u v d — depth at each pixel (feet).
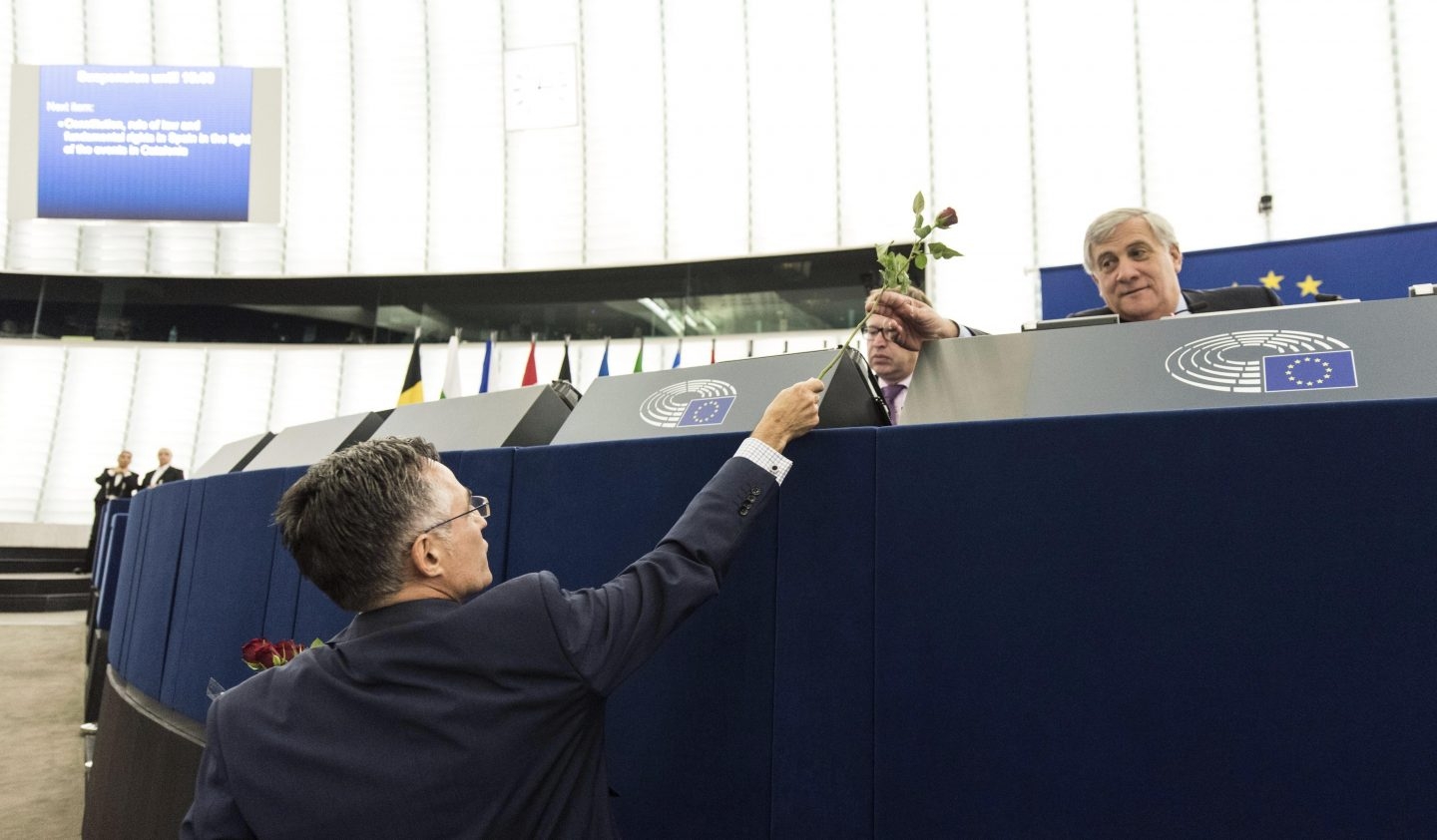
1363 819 2.75
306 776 2.93
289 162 38.68
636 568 3.45
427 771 2.93
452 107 37.63
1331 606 2.88
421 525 3.37
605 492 4.57
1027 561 3.40
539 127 35.32
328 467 3.44
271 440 10.53
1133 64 29.43
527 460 5.01
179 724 7.39
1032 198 30.86
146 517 10.72
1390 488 2.85
